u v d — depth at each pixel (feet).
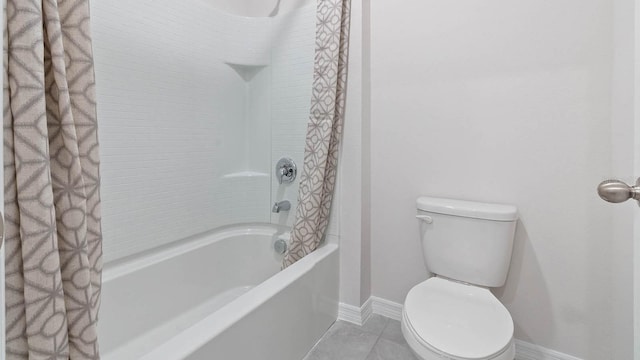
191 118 5.78
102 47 4.41
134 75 4.83
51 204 2.19
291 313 4.43
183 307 5.59
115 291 4.57
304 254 5.54
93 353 2.50
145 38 4.95
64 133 2.35
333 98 5.29
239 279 6.68
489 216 4.34
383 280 5.90
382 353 4.91
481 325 3.47
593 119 4.09
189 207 5.81
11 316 2.11
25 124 2.07
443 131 5.12
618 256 4.01
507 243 4.33
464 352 3.06
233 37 6.41
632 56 3.61
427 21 5.15
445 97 5.07
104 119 4.48
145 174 5.06
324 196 5.67
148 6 4.98
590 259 4.22
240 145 6.84
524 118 4.52
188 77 5.68
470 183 4.94
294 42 6.26
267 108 6.67
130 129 4.82
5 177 2.04
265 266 6.65
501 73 4.64
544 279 4.53
